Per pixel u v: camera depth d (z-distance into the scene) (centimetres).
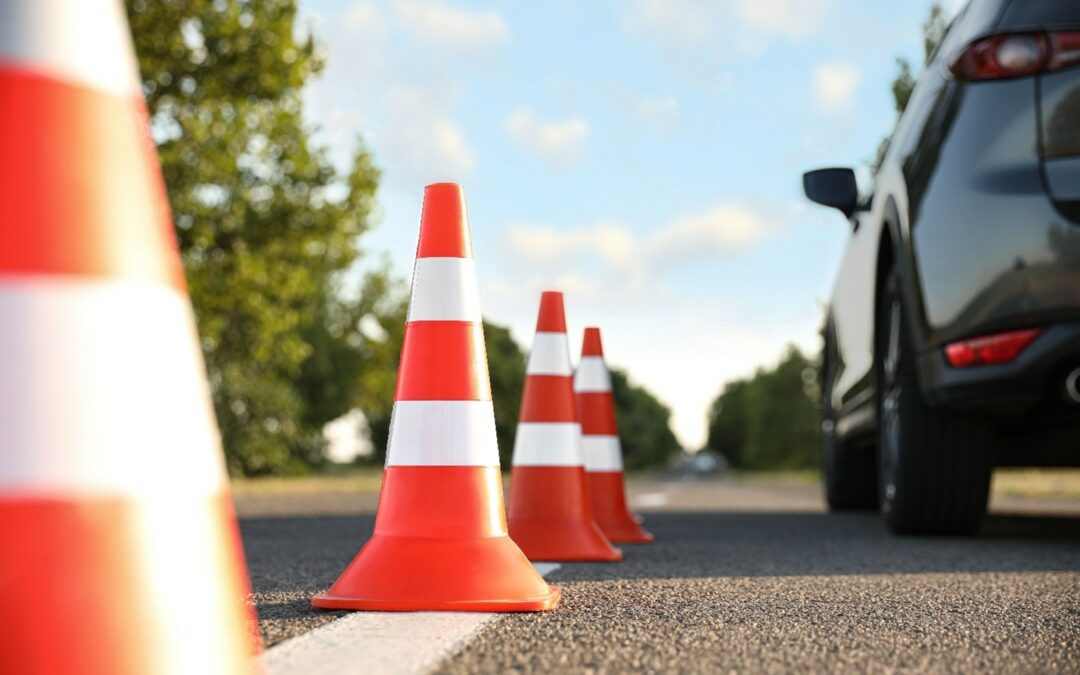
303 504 924
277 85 1515
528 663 196
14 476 121
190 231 1537
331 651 206
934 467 455
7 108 129
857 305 588
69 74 133
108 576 124
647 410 12269
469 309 282
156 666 126
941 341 400
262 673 155
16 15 132
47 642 120
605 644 216
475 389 278
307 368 4588
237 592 139
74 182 131
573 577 338
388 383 3625
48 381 125
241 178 1602
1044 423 444
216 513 137
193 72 1480
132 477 128
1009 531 541
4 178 128
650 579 332
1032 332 370
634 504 1036
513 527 400
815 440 8162
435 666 193
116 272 132
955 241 390
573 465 407
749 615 256
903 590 304
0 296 125
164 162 1506
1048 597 291
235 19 1491
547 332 423
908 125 468
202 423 138
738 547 457
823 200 538
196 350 142
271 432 3053
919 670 197
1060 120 372
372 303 3659
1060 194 367
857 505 782
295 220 1595
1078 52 375
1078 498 1072
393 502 272
